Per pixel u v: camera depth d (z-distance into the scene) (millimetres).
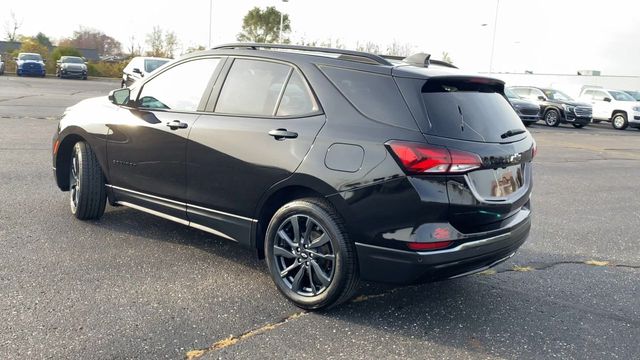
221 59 4387
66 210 5703
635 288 4559
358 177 3443
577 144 16625
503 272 4789
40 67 38156
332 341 3393
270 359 3148
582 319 3893
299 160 3668
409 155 3297
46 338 3221
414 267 3367
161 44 51094
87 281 4039
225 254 4750
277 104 3943
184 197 4398
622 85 37000
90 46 69500
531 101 23234
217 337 3361
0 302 3621
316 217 3625
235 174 4000
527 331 3662
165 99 4645
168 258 4590
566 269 4953
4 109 14953
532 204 7598
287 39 42906
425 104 3428
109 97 5188
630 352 3436
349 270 3570
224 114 4172
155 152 4531
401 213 3350
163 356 3113
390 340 3443
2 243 4668
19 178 6957
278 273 3889
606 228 6477
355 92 3643
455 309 3943
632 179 10273
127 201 4965
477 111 3674
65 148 5449
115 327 3400
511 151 3682
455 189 3324
